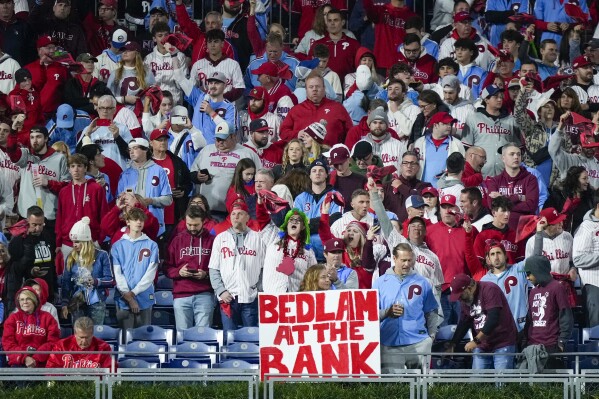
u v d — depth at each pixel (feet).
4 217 227.40
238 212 209.26
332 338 177.47
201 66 262.26
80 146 237.86
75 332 189.88
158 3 282.97
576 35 281.13
